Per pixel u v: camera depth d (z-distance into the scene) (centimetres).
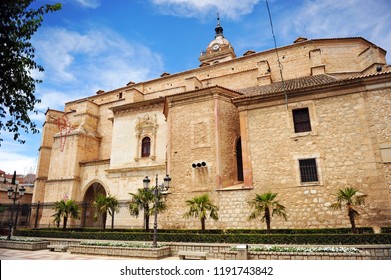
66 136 3647
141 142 3023
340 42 3206
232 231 1658
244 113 1934
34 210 3394
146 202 1970
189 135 2108
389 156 1513
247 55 3656
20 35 1012
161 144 2888
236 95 2186
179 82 4062
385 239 1191
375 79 1644
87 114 3909
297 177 1673
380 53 3145
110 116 3984
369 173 1528
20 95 1066
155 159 2861
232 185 1950
